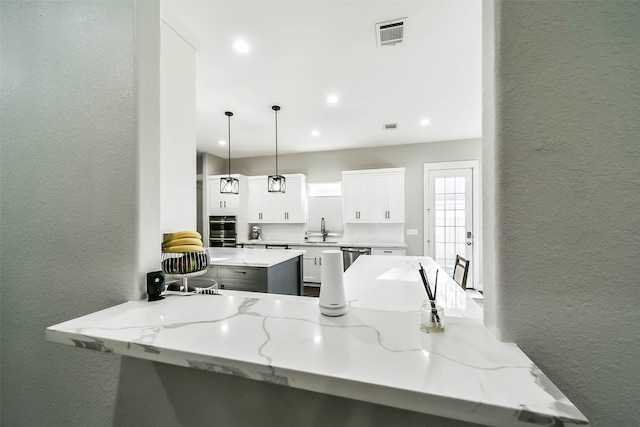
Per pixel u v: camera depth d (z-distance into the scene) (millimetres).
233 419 708
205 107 3266
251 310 753
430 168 4770
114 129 823
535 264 527
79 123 871
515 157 535
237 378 702
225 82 2656
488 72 589
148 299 815
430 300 646
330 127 3996
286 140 4652
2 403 988
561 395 381
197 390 736
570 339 512
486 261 611
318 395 641
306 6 1713
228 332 604
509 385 405
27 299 944
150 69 845
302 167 5504
